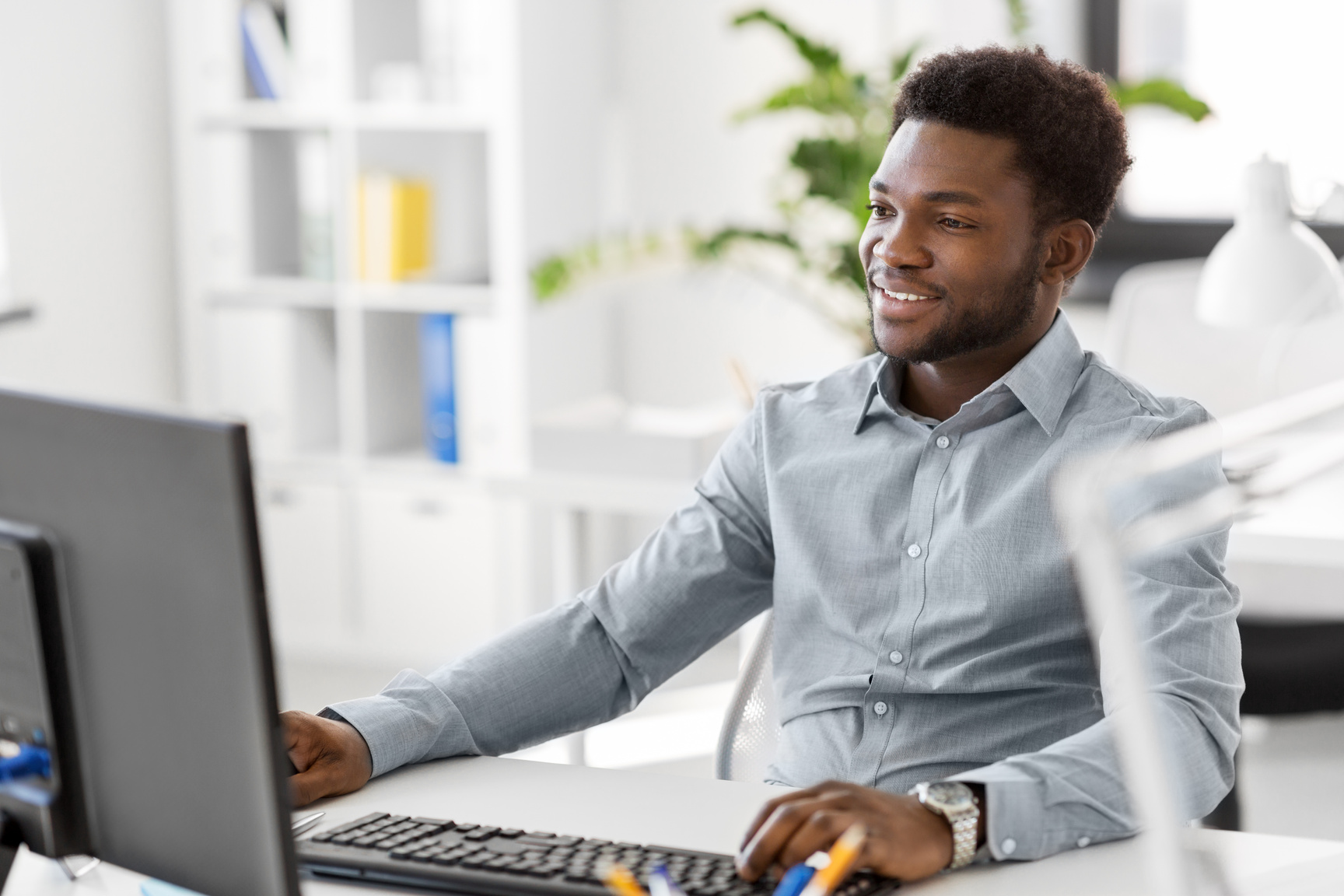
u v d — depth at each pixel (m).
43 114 4.16
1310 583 2.93
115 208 4.40
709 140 4.59
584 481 2.94
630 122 4.65
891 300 1.63
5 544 1.04
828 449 1.71
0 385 1.05
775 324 4.61
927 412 1.70
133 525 0.98
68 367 4.27
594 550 4.60
